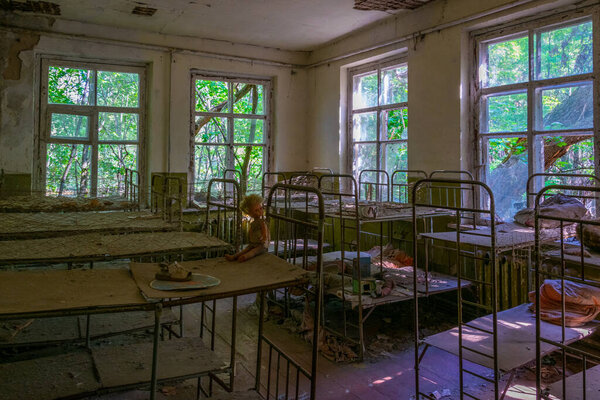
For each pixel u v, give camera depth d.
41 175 5.36
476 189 4.35
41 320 2.57
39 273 1.79
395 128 5.37
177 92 5.84
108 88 5.71
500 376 2.84
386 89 5.50
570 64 3.64
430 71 4.67
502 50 4.15
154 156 5.78
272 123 6.63
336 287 3.49
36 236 2.80
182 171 5.91
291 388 2.65
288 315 3.86
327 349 3.21
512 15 3.90
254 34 5.75
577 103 3.61
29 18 5.04
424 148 4.75
